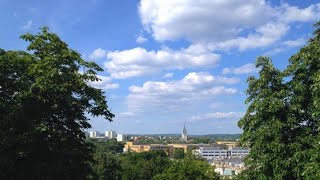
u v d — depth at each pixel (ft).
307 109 56.90
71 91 63.10
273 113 57.47
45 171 60.70
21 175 60.13
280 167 55.47
